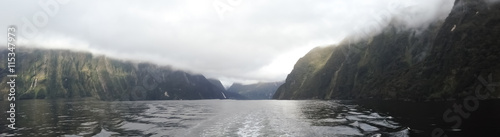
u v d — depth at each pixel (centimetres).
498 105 7481
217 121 6688
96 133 4844
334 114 7950
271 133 4741
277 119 6969
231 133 4791
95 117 7938
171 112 10269
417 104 10856
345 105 13050
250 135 4572
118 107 14975
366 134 4322
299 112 9238
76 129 5344
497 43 12706
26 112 10019
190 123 6278
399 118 6112
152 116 8269
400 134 4181
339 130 4803
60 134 4784
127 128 5444
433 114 6619
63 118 7612
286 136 4428
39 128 5519
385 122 5547
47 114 9119
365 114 7531
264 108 12500
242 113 9356
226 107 14312
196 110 11644
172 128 5428
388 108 9431
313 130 4912
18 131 5147
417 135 4034
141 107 15050
